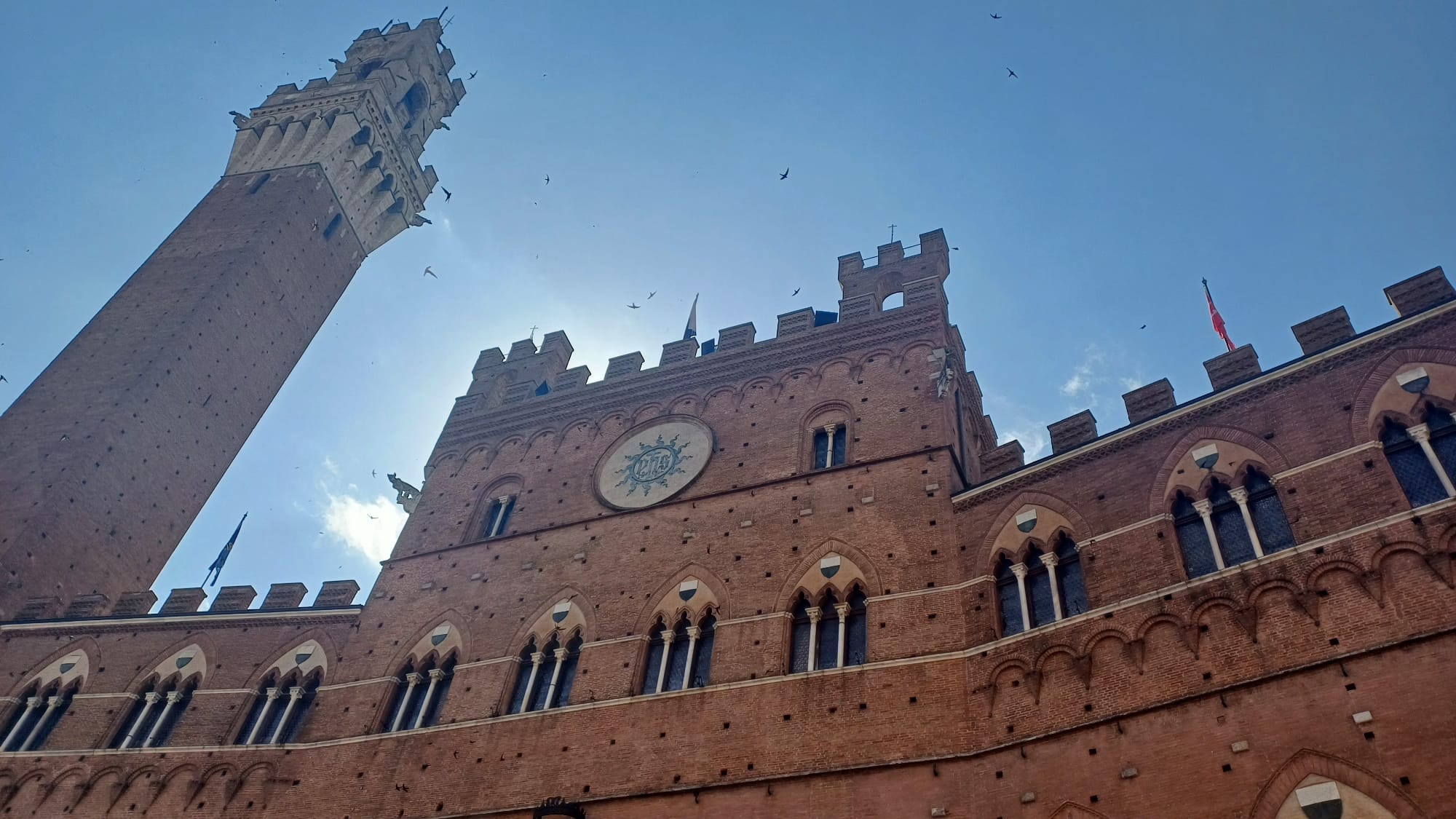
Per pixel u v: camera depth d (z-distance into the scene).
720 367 49.97
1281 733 24.59
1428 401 28.34
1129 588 29.97
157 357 64.06
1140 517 31.47
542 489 47.81
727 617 36.66
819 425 44.28
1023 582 32.75
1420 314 30.03
